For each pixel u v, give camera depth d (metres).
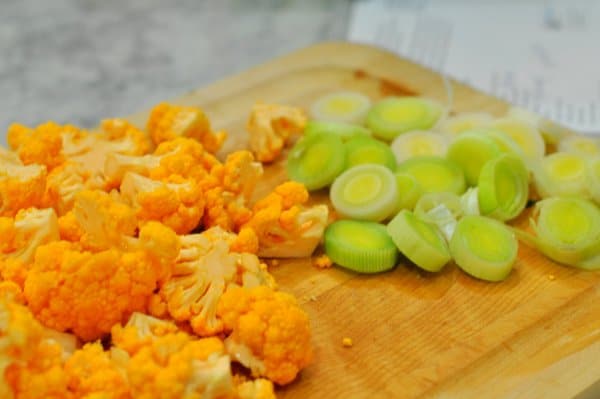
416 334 0.42
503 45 0.63
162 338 0.38
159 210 0.43
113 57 0.66
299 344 0.40
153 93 0.63
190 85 0.64
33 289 0.40
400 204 0.47
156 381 0.37
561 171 0.48
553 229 0.45
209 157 0.46
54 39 0.68
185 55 0.67
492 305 0.43
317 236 0.45
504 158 0.47
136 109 0.62
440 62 0.62
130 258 0.40
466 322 0.43
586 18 0.65
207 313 0.41
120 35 0.68
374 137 0.52
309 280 0.45
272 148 0.51
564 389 0.40
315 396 0.40
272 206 0.45
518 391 0.40
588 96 0.58
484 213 0.47
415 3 0.68
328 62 0.57
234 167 0.45
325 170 0.48
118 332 0.40
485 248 0.45
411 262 0.45
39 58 0.66
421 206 0.47
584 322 0.43
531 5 0.66
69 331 0.41
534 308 0.43
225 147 0.52
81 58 0.66
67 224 0.42
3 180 0.43
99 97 0.63
